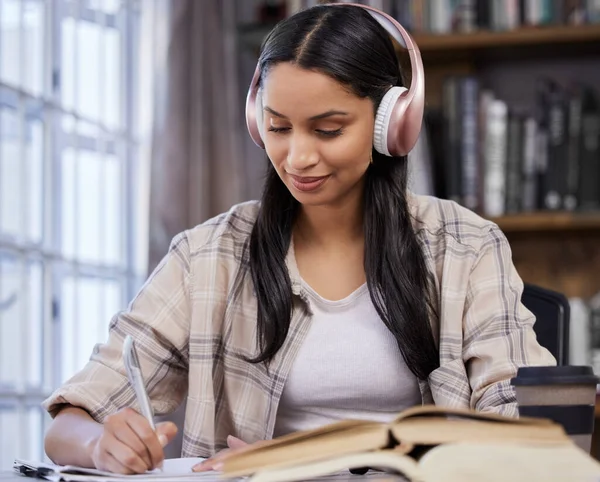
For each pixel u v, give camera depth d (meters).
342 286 1.44
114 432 1.09
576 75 2.79
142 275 2.45
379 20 1.32
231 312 1.47
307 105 1.23
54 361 2.18
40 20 2.17
